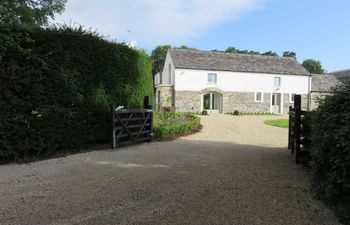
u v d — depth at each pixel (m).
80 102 8.45
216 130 14.31
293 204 4.23
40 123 7.55
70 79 8.22
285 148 9.06
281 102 33.38
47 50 7.85
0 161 7.09
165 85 30.77
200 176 5.68
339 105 4.00
